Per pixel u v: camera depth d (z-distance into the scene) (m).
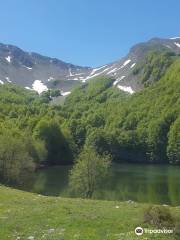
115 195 79.31
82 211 33.16
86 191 71.81
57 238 25.16
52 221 29.17
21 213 31.95
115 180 108.25
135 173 132.38
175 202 71.31
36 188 85.56
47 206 35.25
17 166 80.19
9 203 36.91
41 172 127.19
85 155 72.69
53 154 172.12
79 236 25.58
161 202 71.31
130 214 31.81
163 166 173.50
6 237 25.70
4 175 79.25
